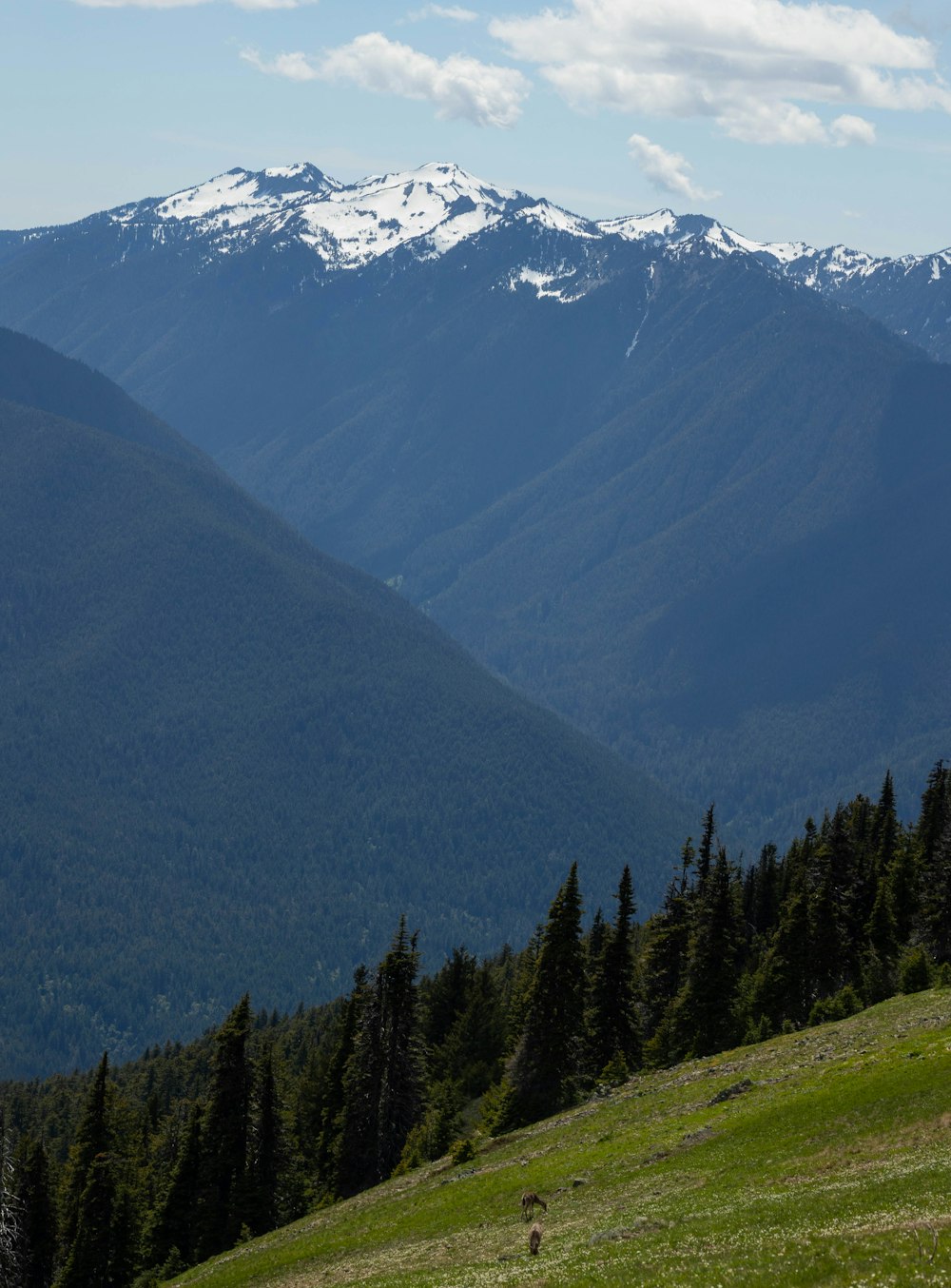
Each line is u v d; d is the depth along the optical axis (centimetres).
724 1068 7688
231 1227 8719
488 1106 9162
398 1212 7075
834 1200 4112
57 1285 8588
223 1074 9075
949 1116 4919
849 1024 7881
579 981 8925
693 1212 4678
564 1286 3869
